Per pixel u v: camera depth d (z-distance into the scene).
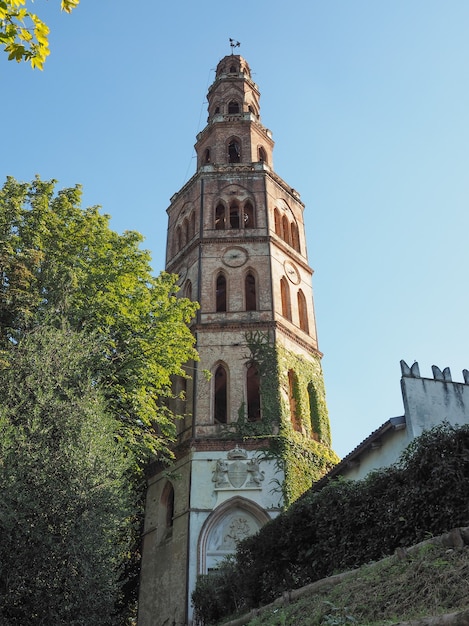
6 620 18.09
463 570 11.00
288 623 14.34
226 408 37.25
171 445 34.94
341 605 12.89
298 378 37.62
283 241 43.00
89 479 20.05
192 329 37.81
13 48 9.36
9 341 24.12
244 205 43.81
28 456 19.25
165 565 31.78
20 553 18.17
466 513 13.92
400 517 15.45
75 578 18.88
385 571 13.26
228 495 32.03
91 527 19.50
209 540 31.14
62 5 9.29
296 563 19.16
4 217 27.69
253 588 20.59
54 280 26.22
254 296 40.88
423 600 10.95
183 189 46.59
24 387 21.67
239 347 37.09
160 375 29.58
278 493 32.00
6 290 24.73
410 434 21.67
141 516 35.91
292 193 46.94
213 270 40.34
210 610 24.53
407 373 22.73
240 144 48.25
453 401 22.64
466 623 8.44
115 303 28.44
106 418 22.64
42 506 18.88
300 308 41.94
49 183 30.41
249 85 53.75
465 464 14.56
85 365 24.48
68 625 18.72
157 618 30.73
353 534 17.16
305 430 35.97
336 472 25.59
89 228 30.09
